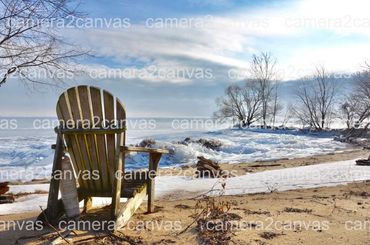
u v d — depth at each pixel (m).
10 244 3.64
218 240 3.77
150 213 4.97
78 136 4.37
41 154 17.39
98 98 4.17
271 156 18.09
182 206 5.58
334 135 34.84
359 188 7.62
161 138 25.48
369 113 30.77
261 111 45.97
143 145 17.55
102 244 3.62
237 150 21.58
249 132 36.25
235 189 7.86
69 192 4.22
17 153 17.70
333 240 3.86
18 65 5.64
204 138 24.64
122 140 4.20
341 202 5.89
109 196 4.52
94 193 4.56
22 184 9.66
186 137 26.22
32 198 7.02
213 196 6.89
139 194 4.80
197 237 3.88
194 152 17.30
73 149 4.43
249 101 45.62
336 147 23.44
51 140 26.83
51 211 4.19
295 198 6.39
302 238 3.91
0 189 6.97
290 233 4.08
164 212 5.06
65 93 4.23
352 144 25.56
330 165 12.85
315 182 8.73
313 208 5.38
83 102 4.21
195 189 8.02
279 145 24.41
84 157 4.44
